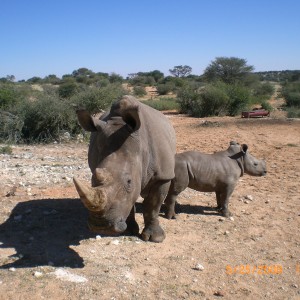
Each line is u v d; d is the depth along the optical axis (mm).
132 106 4566
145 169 5156
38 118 16641
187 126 22594
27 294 4207
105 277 4668
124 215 4316
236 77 56188
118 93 19688
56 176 9195
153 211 5781
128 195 4391
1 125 16609
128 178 4395
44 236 5812
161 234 5926
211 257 5457
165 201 6906
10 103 18203
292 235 6383
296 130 19562
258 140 16844
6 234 5824
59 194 7781
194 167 6930
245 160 7398
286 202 8094
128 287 4504
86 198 3842
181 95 32406
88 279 4590
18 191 7828
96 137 4996
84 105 18047
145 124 5297
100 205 3928
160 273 4914
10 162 10906
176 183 6793
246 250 5750
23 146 15242
